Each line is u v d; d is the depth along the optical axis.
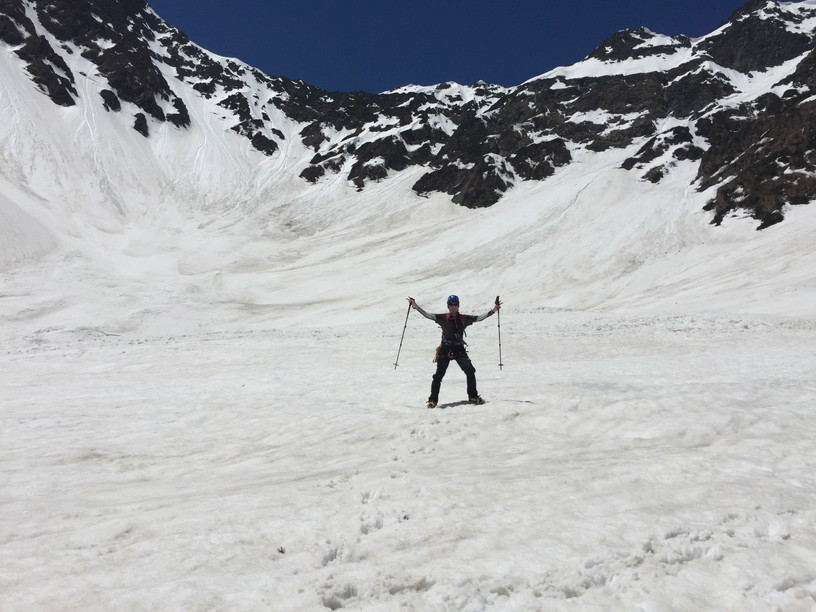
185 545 3.45
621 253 72.81
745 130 88.12
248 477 5.80
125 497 5.09
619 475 4.50
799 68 119.25
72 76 147.12
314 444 7.32
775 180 71.50
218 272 85.00
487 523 3.58
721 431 6.22
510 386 10.65
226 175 142.12
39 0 169.88
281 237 111.94
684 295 50.28
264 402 11.26
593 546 3.14
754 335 22.86
